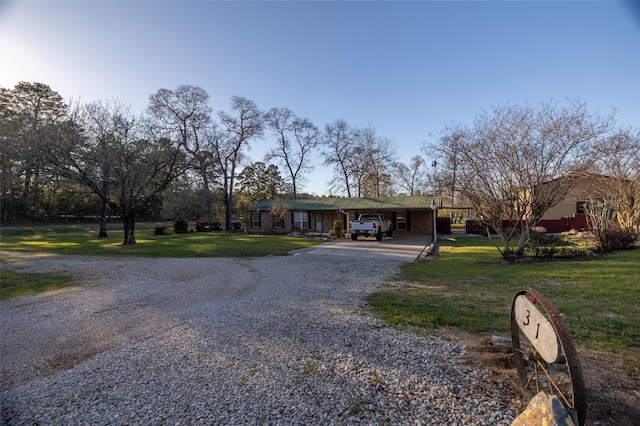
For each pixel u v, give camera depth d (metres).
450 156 11.85
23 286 8.49
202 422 2.72
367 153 42.19
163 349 4.31
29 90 34.78
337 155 42.19
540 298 2.48
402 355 3.76
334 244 18.39
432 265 10.59
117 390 3.32
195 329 5.03
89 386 3.44
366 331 4.60
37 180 16.70
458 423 2.52
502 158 10.38
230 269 10.71
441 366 3.44
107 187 17.81
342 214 27.14
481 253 13.53
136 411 2.93
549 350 2.26
